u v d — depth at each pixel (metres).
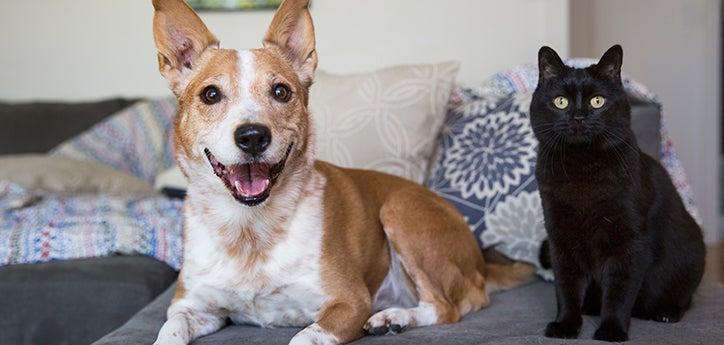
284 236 1.08
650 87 2.79
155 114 2.10
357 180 1.25
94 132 2.06
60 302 1.35
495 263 1.42
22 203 1.62
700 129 2.79
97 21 2.28
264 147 1.01
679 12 2.75
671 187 1.11
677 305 1.09
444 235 1.19
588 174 1.02
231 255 1.08
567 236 1.05
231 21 2.18
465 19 2.10
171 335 1.03
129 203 1.67
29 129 2.09
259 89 1.06
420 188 1.30
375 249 1.20
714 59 2.76
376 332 1.08
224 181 1.04
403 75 1.60
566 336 1.03
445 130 1.58
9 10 2.31
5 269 1.38
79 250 1.44
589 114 1.02
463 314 1.18
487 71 2.10
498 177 1.42
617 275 1.02
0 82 2.33
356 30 2.13
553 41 2.08
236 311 1.12
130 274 1.37
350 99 1.59
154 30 1.11
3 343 1.35
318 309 1.10
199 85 1.07
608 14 2.78
